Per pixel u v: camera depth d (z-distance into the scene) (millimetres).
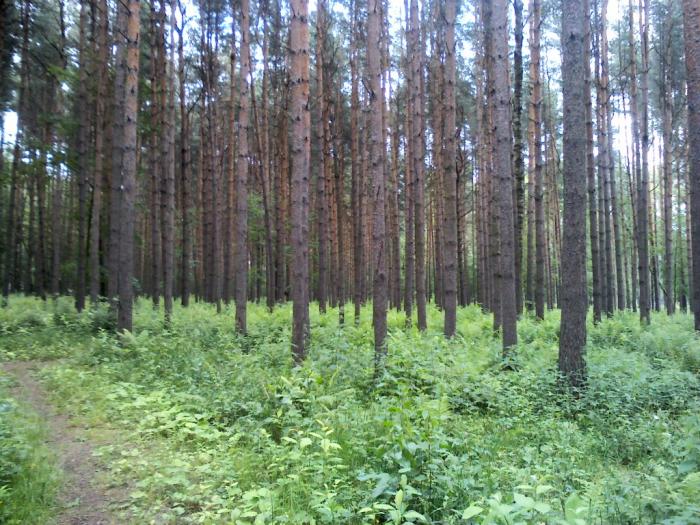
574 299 8031
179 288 39625
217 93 25875
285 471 4941
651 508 3824
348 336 12672
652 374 8469
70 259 27188
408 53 17562
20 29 19516
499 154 10328
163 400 7426
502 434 6160
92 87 18141
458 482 4234
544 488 3268
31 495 4363
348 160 28734
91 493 4707
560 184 33688
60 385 8273
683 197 31922
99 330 13422
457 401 7207
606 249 19344
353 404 6801
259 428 6086
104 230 22438
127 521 4223
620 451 5812
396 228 24125
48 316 15633
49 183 26797
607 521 3732
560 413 7066
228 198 23953
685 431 5277
